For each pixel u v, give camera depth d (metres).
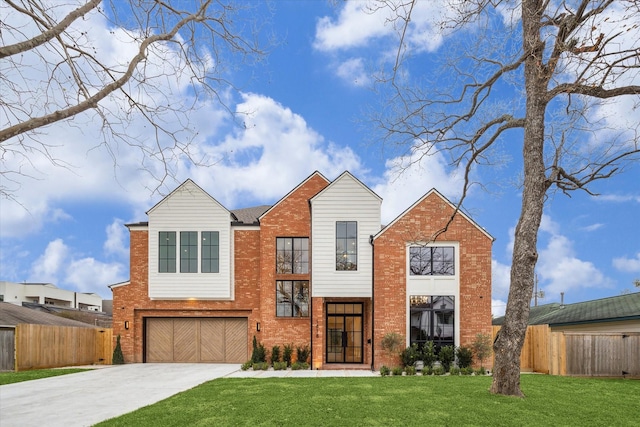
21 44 5.03
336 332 19.83
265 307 20.45
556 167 10.65
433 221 17.84
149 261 21.06
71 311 38.06
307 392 10.84
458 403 9.21
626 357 16.06
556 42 8.27
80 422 8.62
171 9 6.93
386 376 14.90
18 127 5.05
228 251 21.12
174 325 21.45
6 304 26.48
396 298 17.52
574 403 9.42
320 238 19.16
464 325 17.30
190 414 8.66
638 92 8.91
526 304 10.20
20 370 17.80
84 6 5.63
